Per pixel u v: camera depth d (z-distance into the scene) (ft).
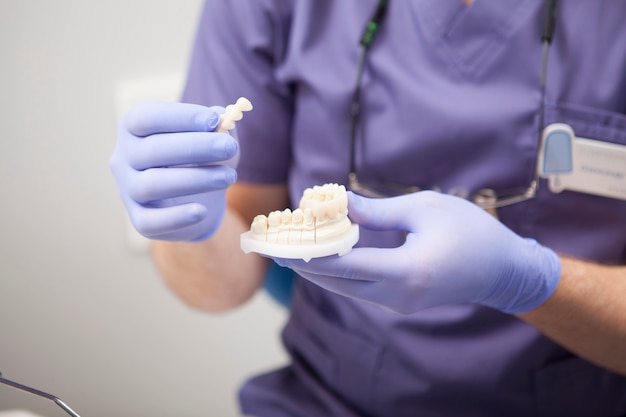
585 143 2.75
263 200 3.49
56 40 4.26
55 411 2.49
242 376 5.17
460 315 2.91
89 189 4.52
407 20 2.93
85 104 4.38
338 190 2.12
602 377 2.96
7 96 4.28
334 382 3.21
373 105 2.97
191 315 4.95
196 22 4.43
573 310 2.53
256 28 3.15
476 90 2.83
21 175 4.42
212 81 3.27
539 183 2.79
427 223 2.29
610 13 2.79
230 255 3.42
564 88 2.76
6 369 4.11
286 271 3.97
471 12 2.82
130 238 4.64
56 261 4.61
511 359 2.89
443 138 2.84
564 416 2.99
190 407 5.14
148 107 2.33
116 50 4.34
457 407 3.02
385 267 2.14
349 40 3.00
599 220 2.85
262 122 3.26
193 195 2.45
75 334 4.77
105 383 4.91
